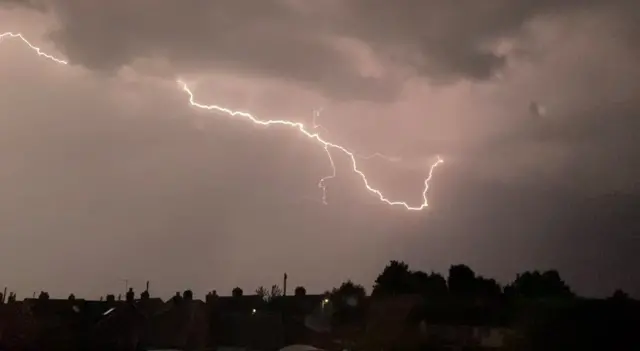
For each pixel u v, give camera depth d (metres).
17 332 24.02
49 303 26.30
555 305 23.19
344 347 24.83
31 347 23.70
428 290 27.73
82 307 26.44
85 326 24.80
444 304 25.28
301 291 31.61
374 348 24.45
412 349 23.42
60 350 23.66
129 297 29.89
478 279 28.58
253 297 30.06
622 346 21.17
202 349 25.11
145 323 25.31
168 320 25.86
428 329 24.03
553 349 21.84
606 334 21.47
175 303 27.45
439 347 22.86
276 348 25.42
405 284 28.47
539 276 28.00
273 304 29.47
